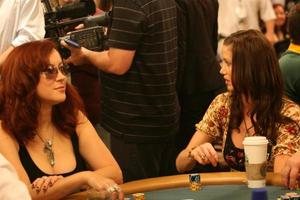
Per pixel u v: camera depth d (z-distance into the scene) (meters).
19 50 2.92
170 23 3.76
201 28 4.21
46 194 2.66
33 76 2.87
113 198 2.47
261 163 2.57
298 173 2.55
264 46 2.94
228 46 2.99
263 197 2.02
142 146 3.76
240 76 2.93
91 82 3.94
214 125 3.14
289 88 3.81
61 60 2.95
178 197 2.51
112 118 3.77
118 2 3.57
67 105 3.03
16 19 3.54
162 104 3.74
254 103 2.93
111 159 3.03
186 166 3.06
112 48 3.60
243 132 3.01
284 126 2.91
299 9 3.83
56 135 2.99
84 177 2.62
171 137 3.85
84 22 3.79
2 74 2.92
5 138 2.86
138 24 3.55
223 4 5.93
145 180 2.71
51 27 3.75
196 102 4.29
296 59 3.80
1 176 1.79
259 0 6.00
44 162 2.91
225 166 3.27
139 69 3.67
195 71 4.22
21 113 2.87
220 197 2.48
